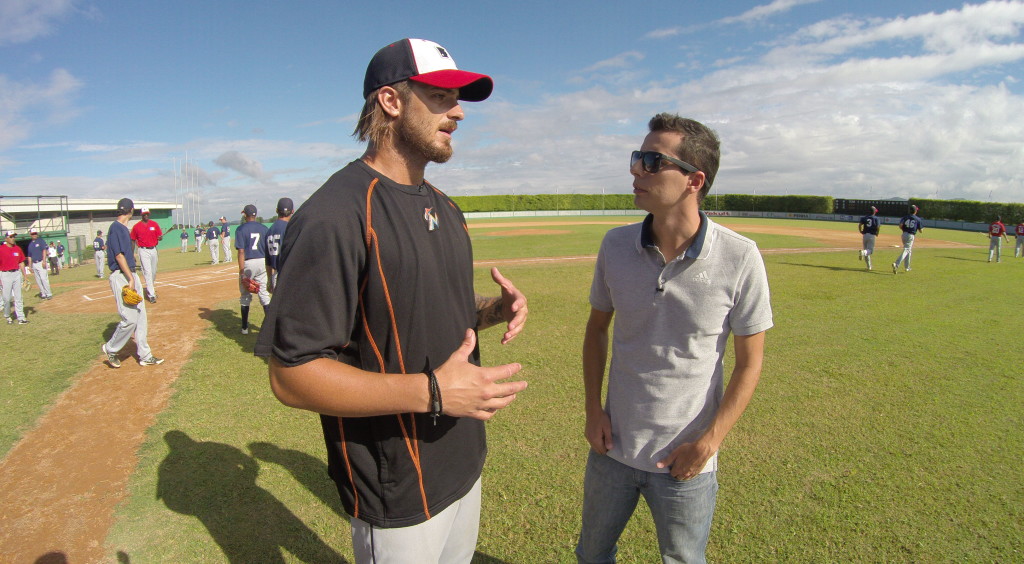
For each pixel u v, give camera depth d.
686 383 1.88
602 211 77.62
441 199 1.81
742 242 1.79
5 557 2.83
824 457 3.85
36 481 3.63
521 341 7.12
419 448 1.53
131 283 6.07
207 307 10.26
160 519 3.18
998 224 16.75
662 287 1.84
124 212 5.96
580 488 3.48
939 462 3.77
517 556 2.84
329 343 1.30
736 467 3.72
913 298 10.02
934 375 5.60
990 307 9.19
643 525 3.12
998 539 2.93
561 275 13.51
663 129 1.77
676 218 1.79
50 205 30.75
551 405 4.87
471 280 1.83
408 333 1.49
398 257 1.45
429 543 1.61
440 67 1.51
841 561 2.77
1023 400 4.90
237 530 3.08
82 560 2.81
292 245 1.30
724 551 2.85
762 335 1.84
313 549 2.92
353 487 1.54
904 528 3.03
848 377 5.55
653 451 1.91
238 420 4.64
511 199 72.88
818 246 22.59
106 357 6.67
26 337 8.04
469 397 1.35
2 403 5.09
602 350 2.20
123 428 4.49
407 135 1.53
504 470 3.71
